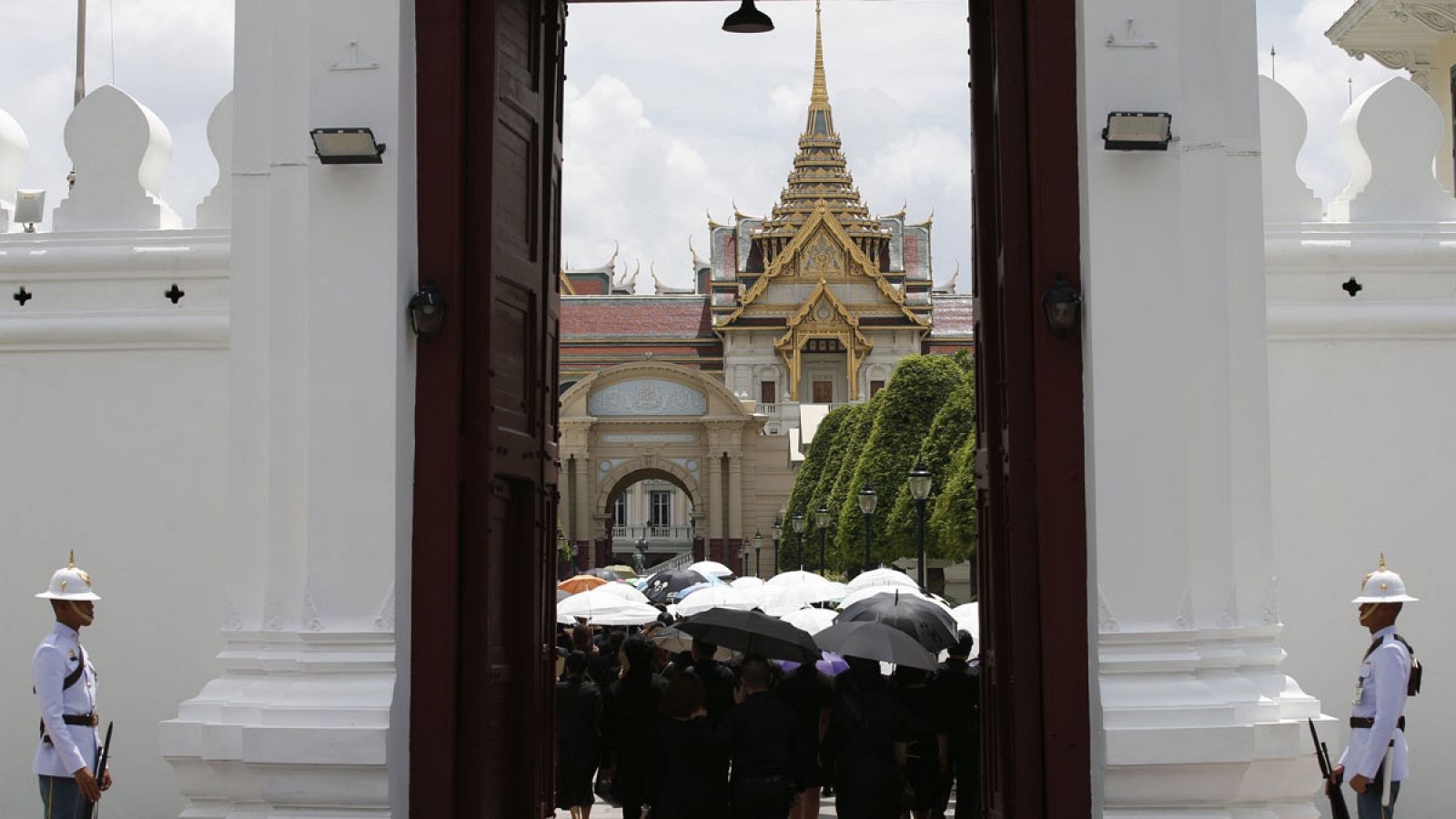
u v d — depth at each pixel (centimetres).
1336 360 1206
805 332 13550
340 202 905
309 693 894
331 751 880
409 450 911
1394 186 1241
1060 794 894
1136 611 887
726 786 1159
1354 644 1192
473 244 933
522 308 1022
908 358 6556
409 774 905
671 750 1144
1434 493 1201
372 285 902
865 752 1166
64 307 1223
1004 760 966
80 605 961
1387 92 1238
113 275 1218
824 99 14538
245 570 962
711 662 1361
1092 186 898
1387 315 1198
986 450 1024
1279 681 948
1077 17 915
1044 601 902
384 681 892
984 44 1056
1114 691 884
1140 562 888
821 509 5162
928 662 1198
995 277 1028
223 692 948
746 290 13762
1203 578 912
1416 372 1205
